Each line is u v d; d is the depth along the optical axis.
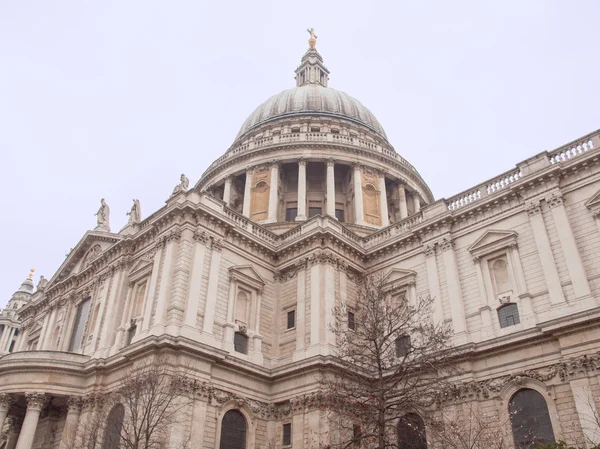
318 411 33.91
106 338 38.50
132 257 42.06
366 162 62.31
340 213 61.34
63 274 51.16
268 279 42.44
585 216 32.75
